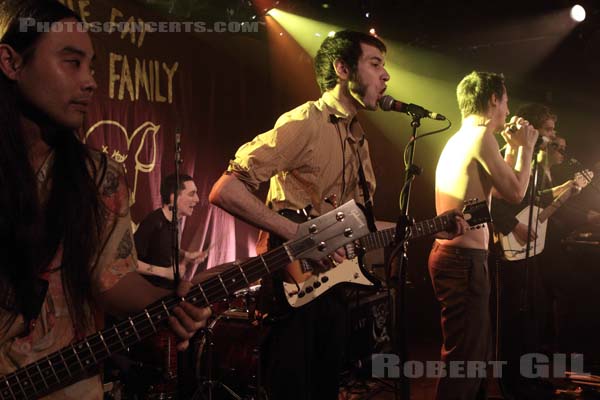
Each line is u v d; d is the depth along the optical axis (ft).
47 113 4.46
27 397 4.47
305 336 8.11
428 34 23.52
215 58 17.71
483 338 10.02
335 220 7.06
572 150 26.13
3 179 4.36
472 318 9.95
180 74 16.67
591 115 25.57
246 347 12.04
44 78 4.40
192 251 16.66
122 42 15.26
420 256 23.91
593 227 18.24
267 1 18.80
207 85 17.42
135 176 15.43
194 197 14.90
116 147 15.02
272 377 8.08
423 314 23.76
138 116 15.55
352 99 9.01
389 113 25.05
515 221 12.89
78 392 4.68
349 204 7.22
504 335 13.08
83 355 4.66
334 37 9.05
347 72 8.85
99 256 4.75
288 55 19.88
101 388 4.89
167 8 17.24
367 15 21.33
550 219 16.07
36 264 4.40
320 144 8.52
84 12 14.46
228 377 12.18
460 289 10.02
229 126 18.01
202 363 12.19
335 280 8.27
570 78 25.34
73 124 4.55
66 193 4.58
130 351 12.84
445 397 10.03
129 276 4.93
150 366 12.73
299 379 8.00
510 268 13.00
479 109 10.75
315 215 8.55
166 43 16.33
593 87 25.05
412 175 8.98
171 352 12.75
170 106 16.35
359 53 8.82
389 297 9.41
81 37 4.56
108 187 4.87
